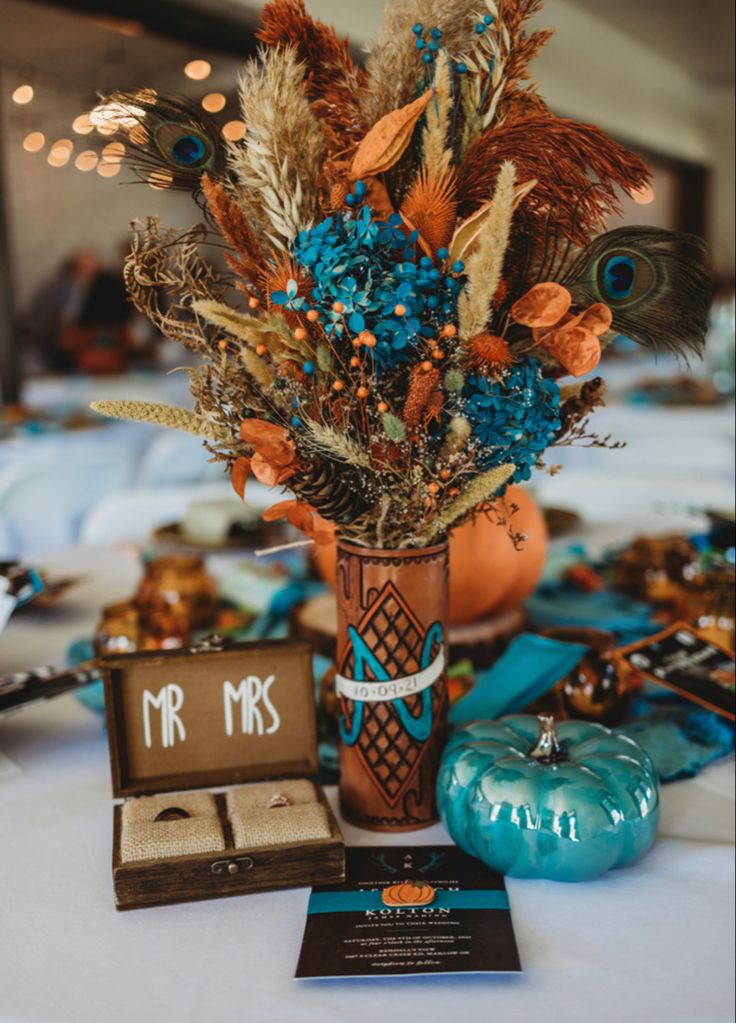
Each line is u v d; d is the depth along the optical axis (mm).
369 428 735
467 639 1180
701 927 712
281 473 710
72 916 732
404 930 700
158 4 3664
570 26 6383
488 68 745
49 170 7723
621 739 833
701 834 839
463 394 732
